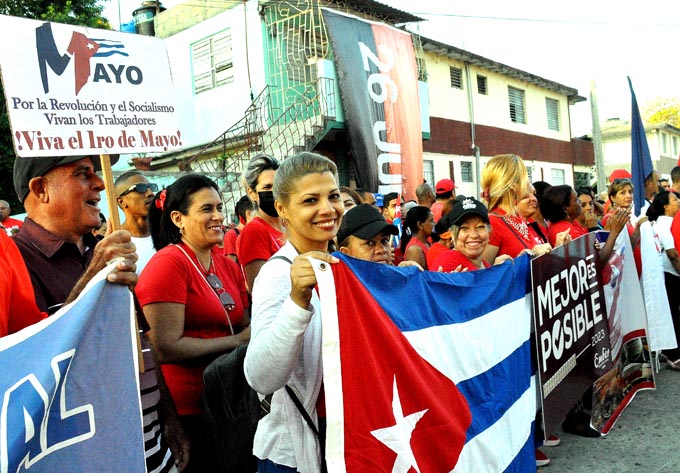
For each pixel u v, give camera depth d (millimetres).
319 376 1895
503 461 2816
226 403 2322
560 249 3641
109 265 1685
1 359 1396
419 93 14930
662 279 4934
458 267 3256
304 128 11477
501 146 19734
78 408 1558
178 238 2883
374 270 2137
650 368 4848
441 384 2344
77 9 13148
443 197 8086
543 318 3355
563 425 4262
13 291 1699
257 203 3670
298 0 12305
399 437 1974
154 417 2242
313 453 1881
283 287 1875
